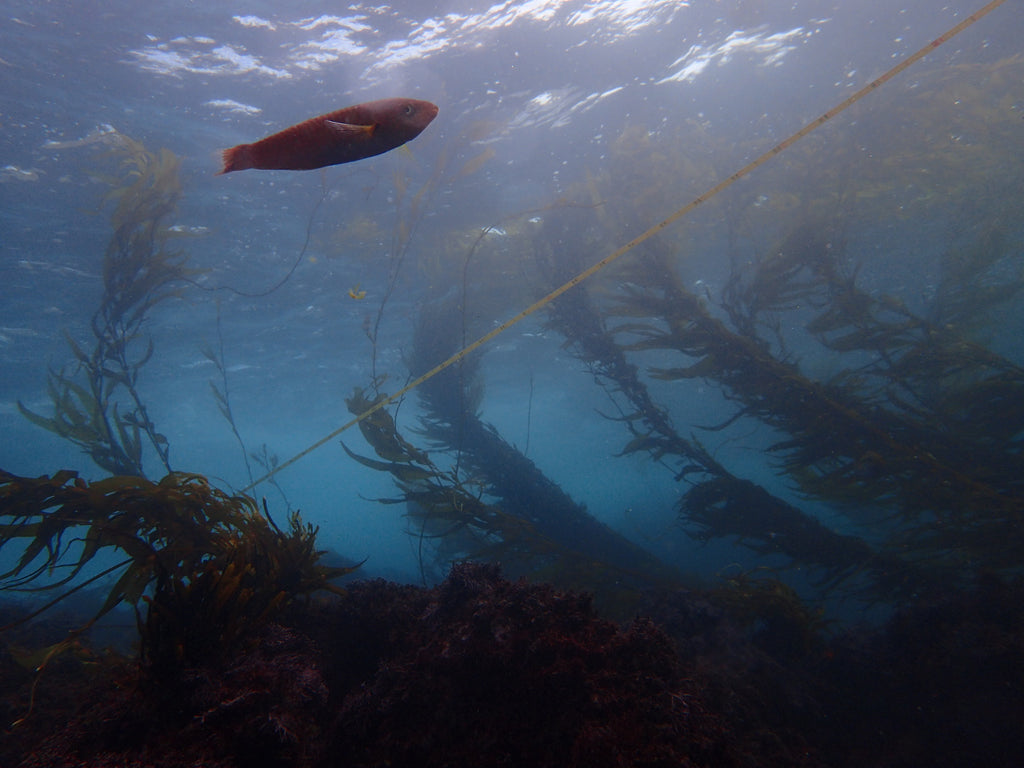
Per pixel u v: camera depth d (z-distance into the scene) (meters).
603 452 28.84
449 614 1.36
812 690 2.16
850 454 2.87
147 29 3.17
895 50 4.06
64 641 1.34
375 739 1.15
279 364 9.99
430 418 4.19
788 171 4.55
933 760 1.83
